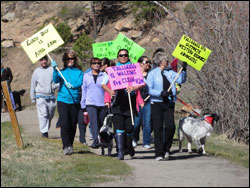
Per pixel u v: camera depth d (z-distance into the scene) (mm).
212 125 18297
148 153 19094
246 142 25047
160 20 30000
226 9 26453
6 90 18781
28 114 41469
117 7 81562
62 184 12602
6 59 76062
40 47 17844
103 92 18859
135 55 23656
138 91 16250
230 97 24906
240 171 14398
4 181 13742
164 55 16125
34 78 23516
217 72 25391
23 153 17703
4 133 26312
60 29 72438
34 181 13453
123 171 13984
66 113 16828
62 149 18844
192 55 17391
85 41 58188
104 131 17688
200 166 15328
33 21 85062
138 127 20656
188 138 18703
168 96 15914
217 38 25578
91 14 81625
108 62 19484
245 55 24469
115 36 70312
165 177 13266
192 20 27125
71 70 16969
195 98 26984
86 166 15125
